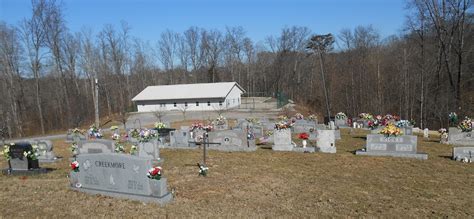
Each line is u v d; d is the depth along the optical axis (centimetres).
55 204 905
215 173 1305
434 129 4250
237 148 1827
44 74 5234
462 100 3994
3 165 1516
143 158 948
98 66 6244
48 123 5166
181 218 832
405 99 4712
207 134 1894
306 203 977
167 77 8156
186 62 8162
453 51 4175
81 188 1020
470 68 4472
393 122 2445
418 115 4612
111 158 980
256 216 862
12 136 4503
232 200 988
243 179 1222
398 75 5175
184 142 1952
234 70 8512
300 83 7750
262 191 1084
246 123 2594
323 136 1789
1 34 4581
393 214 898
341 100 6003
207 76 8169
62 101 5359
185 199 979
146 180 947
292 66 7988
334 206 955
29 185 1092
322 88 6588
